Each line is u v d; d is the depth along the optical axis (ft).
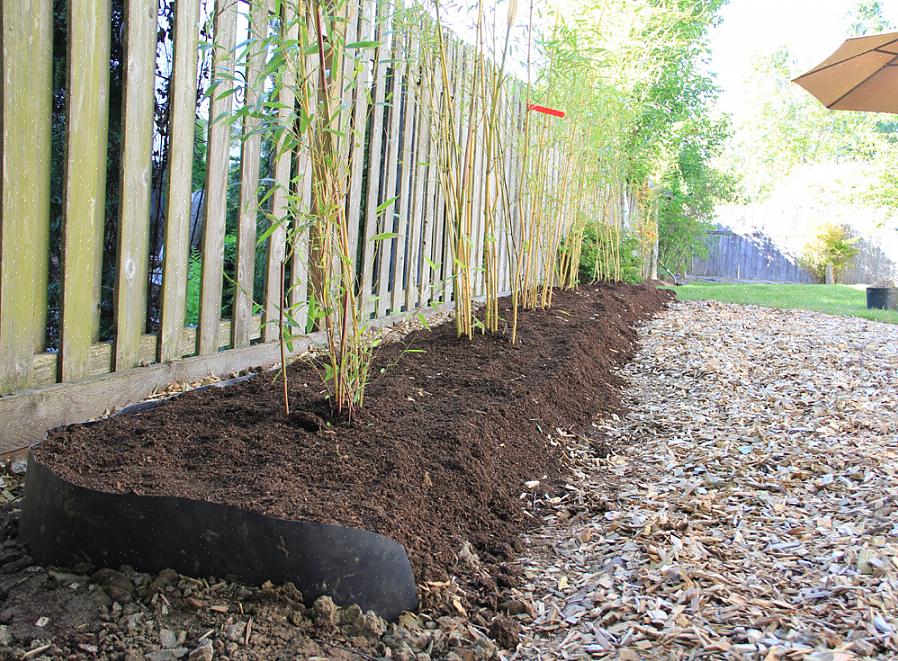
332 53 7.09
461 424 8.04
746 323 21.72
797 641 5.13
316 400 8.07
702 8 42.27
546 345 13.12
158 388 8.86
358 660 4.82
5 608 4.87
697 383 13.94
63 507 5.42
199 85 9.55
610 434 10.83
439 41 11.42
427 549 6.03
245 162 9.83
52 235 8.52
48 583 5.16
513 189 20.95
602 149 22.22
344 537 5.31
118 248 8.20
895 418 11.60
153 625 4.82
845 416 11.74
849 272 56.29
